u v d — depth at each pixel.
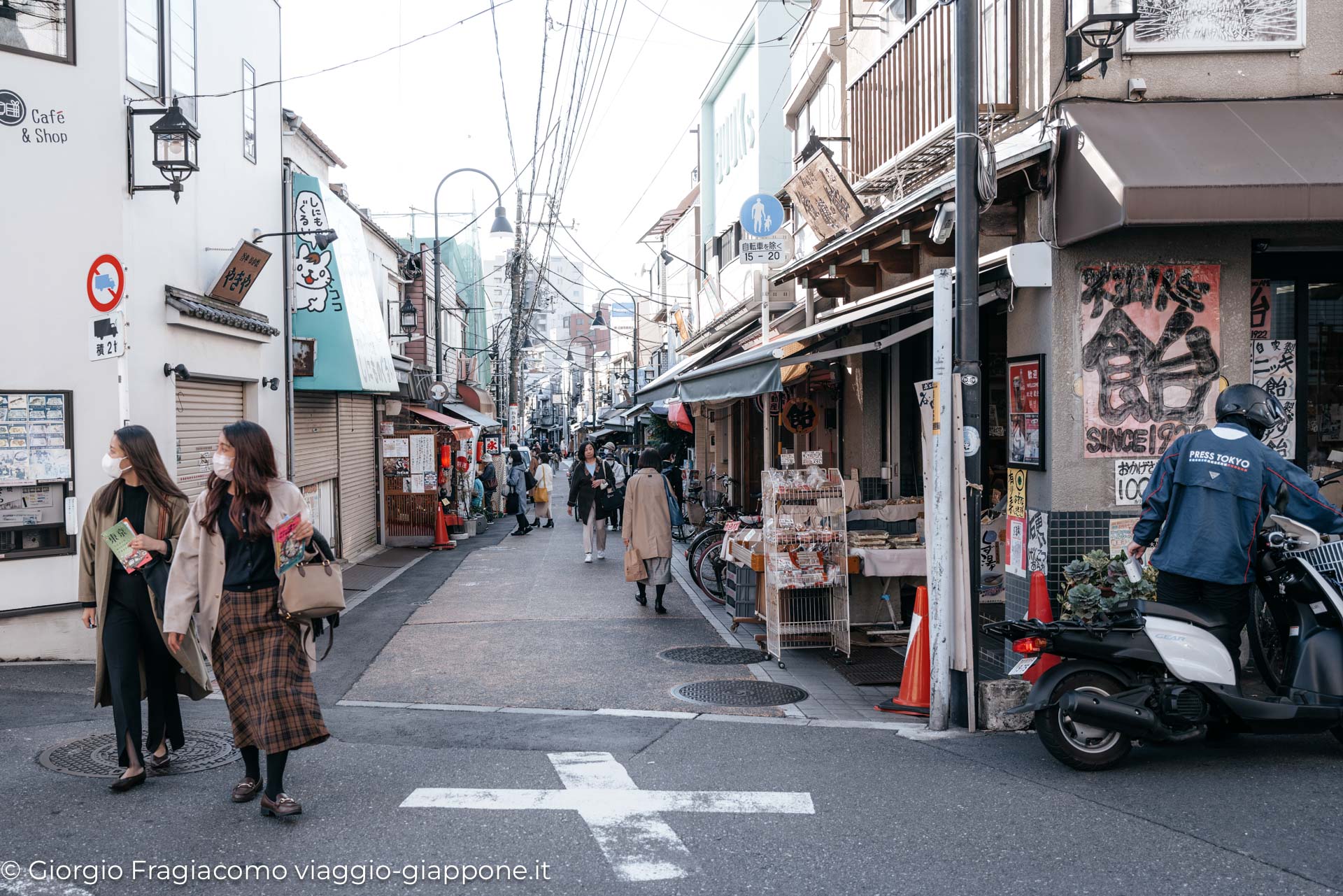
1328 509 5.53
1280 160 6.52
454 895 3.94
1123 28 6.84
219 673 4.85
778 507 8.70
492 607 12.09
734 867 4.21
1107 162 6.48
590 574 15.24
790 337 9.57
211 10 11.59
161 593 5.20
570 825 4.68
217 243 11.66
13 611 8.55
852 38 13.08
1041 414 7.20
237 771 5.49
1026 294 7.46
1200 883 4.00
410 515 20.17
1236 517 5.59
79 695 7.48
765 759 5.85
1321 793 5.05
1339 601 5.51
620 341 60.00
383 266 22.72
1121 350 7.15
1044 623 5.77
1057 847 4.39
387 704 7.42
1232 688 5.46
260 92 13.30
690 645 9.77
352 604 12.54
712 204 27.59
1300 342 8.10
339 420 16.91
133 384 9.36
